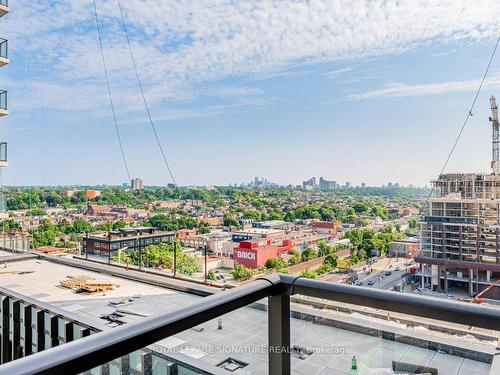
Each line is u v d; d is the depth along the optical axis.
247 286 0.87
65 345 0.53
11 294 4.88
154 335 0.64
